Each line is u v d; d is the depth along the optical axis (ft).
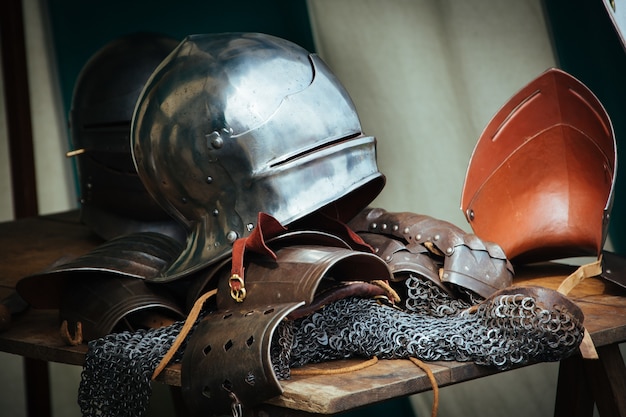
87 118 9.73
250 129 6.98
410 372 6.16
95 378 6.86
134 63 9.63
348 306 6.63
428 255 7.63
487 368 6.34
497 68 10.75
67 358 7.28
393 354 6.42
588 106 7.91
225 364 5.97
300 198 7.00
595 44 10.07
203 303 6.75
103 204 9.92
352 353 6.59
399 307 7.51
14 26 13.50
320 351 6.52
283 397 5.85
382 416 12.00
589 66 10.16
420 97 11.23
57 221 11.76
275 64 7.20
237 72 7.09
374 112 11.46
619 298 7.69
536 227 8.44
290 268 6.43
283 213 6.98
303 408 5.75
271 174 6.97
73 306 7.44
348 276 6.94
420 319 6.73
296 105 7.09
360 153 7.27
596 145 8.02
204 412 6.13
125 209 9.71
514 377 11.05
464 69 10.92
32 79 13.70
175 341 6.52
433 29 11.02
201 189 7.12
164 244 7.86
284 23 11.84
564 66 10.34
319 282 6.53
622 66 9.96
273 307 6.13
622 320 7.06
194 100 7.09
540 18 10.39
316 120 7.13
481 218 8.32
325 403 5.63
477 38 10.79
